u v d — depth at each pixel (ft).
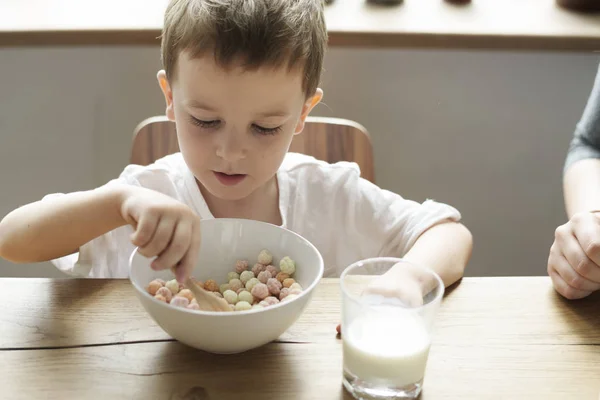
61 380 2.37
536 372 2.53
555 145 6.07
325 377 2.46
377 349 2.30
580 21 5.16
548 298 2.98
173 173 3.89
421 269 2.63
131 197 2.83
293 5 3.17
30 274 5.96
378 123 5.89
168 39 3.22
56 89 5.53
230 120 3.11
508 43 4.87
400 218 3.86
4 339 2.54
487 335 2.72
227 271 2.97
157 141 4.08
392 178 6.12
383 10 5.11
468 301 2.93
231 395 2.35
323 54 3.51
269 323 2.35
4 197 5.89
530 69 5.78
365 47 4.80
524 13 5.23
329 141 4.22
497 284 3.07
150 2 5.10
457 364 2.55
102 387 2.35
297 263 2.86
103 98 5.58
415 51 5.64
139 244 2.60
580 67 5.80
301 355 2.55
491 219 6.33
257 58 2.94
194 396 2.34
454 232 3.54
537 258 6.48
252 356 2.53
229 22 2.96
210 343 2.39
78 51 5.40
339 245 4.13
